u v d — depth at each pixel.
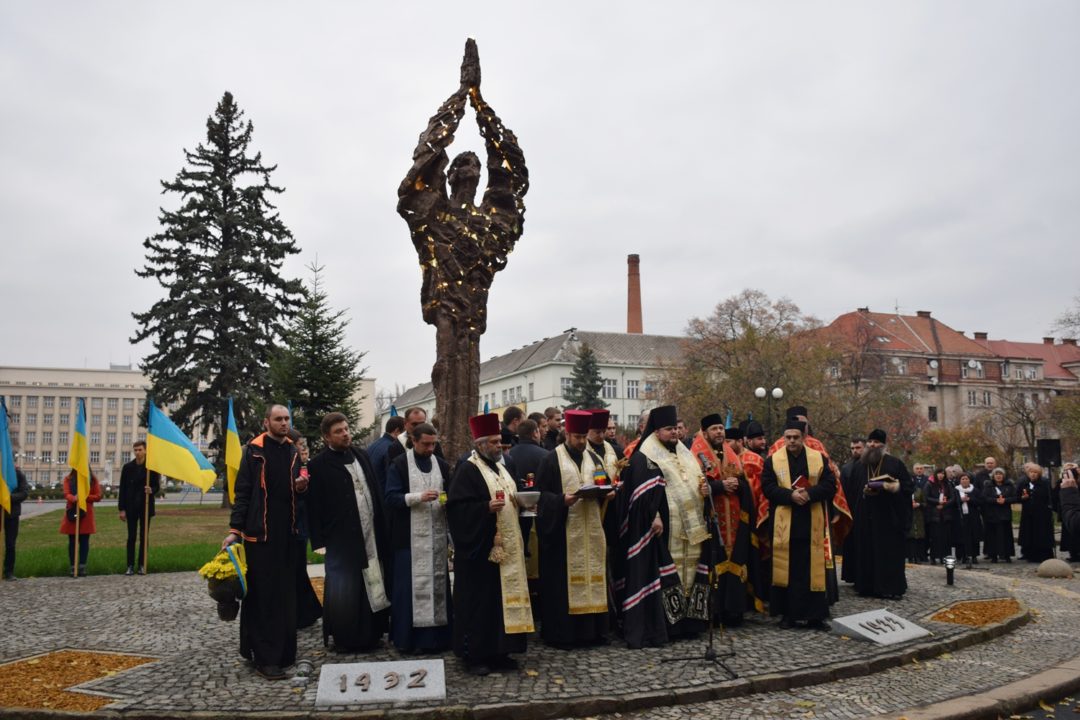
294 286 37.78
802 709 6.46
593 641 8.37
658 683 6.85
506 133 15.49
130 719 6.05
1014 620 9.66
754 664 7.46
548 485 8.44
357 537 8.02
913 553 18.23
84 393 118.00
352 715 6.07
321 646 8.35
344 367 30.53
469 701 6.38
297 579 7.80
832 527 9.84
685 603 8.64
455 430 14.38
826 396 46.19
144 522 14.58
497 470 7.71
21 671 7.39
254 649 7.20
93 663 7.69
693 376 49.91
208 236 37.34
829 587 9.48
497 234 14.95
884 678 7.38
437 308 14.68
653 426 8.88
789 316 49.97
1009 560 18.42
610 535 8.91
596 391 59.72
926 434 54.12
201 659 7.80
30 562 15.21
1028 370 82.94
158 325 36.41
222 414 36.38
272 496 7.42
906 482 11.45
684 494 8.77
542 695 6.53
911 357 76.00
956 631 8.95
